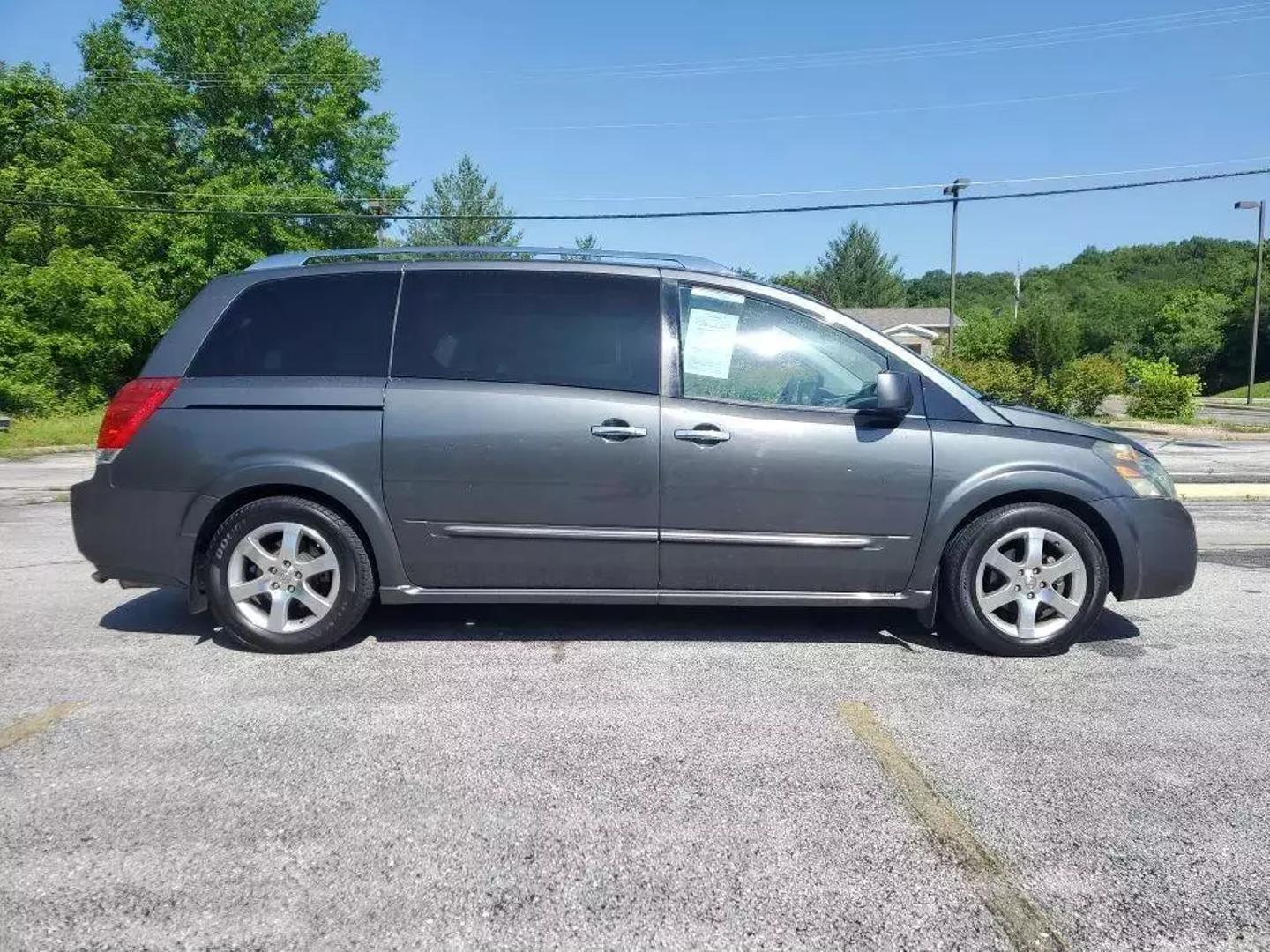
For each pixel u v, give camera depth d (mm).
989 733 3852
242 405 4715
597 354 4762
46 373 26344
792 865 2838
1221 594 6320
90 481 4801
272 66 35438
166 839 2943
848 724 3934
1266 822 3121
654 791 3309
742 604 4816
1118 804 3234
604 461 4656
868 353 4875
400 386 4707
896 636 5219
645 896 2670
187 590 4770
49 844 2902
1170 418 28953
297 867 2791
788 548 4719
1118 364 30531
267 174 34938
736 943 2457
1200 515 9953
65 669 4547
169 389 4766
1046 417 4980
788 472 4676
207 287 4949
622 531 4691
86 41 36375
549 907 2609
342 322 4844
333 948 2420
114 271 27219
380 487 4676
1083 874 2797
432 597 4777
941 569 4852
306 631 4762
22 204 27156
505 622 5422
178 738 3725
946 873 2801
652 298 4840
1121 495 4809
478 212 53906
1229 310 69688
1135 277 123938
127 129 33688
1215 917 2586
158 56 36406
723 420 4680
